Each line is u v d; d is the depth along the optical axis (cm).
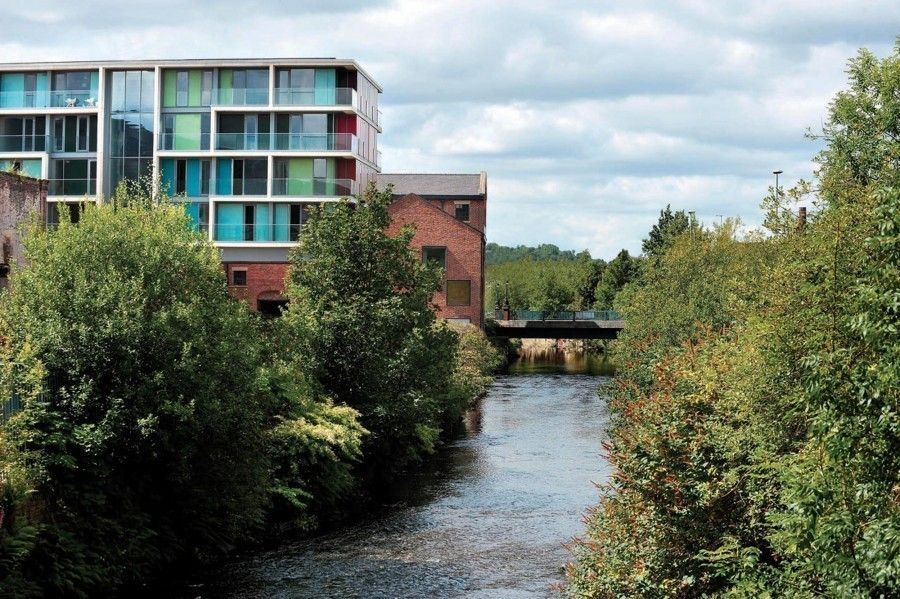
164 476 1898
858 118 1953
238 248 5838
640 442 1396
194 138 5731
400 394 2964
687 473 1305
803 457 950
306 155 5731
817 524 844
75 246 1902
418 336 3041
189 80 5728
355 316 2906
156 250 1947
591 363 8388
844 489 837
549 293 10706
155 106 5662
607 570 1427
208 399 1827
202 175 5784
